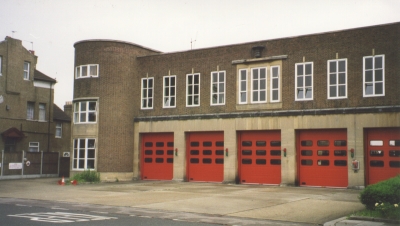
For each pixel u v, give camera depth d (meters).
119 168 30.02
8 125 37.09
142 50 32.16
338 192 21.72
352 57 24.27
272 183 26.28
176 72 30.05
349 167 23.73
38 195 20.83
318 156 25.06
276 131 26.44
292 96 25.78
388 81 23.20
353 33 24.34
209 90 28.64
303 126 25.17
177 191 22.45
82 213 14.74
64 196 20.34
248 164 27.19
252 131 27.20
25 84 38.97
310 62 25.45
